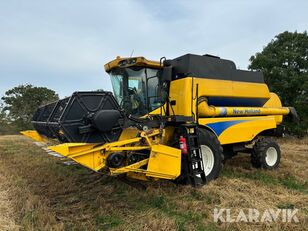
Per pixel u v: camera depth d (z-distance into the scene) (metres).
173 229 3.67
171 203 4.56
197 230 3.68
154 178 4.98
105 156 4.49
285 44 18.28
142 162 4.71
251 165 7.58
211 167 5.79
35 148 12.07
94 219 4.00
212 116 6.29
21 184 5.65
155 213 4.17
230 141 6.61
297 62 17.73
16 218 3.94
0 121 32.09
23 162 8.21
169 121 5.36
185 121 5.45
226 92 6.48
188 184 5.38
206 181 5.40
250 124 7.11
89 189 5.34
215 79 6.33
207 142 5.75
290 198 4.89
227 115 6.58
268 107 7.84
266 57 18.17
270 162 7.30
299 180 6.11
